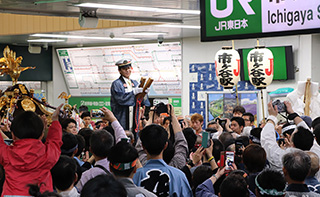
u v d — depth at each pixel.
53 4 7.77
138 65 12.95
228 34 5.14
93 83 13.83
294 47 10.36
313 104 6.60
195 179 3.62
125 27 10.28
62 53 13.90
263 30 5.02
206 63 11.88
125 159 2.99
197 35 11.75
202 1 5.21
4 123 5.57
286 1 4.92
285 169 3.31
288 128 4.79
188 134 4.77
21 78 13.64
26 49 13.73
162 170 3.28
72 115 6.57
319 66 9.95
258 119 10.95
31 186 2.62
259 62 6.83
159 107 4.70
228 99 11.45
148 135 3.29
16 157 3.12
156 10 8.40
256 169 3.70
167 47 12.38
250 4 5.04
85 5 7.79
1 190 3.68
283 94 9.56
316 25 4.82
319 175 4.00
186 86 12.22
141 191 2.89
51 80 14.12
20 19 11.14
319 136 4.26
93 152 3.70
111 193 2.01
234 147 4.39
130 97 6.57
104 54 13.30
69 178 3.09
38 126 3.21
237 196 2.95
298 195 3.25
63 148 3.93
